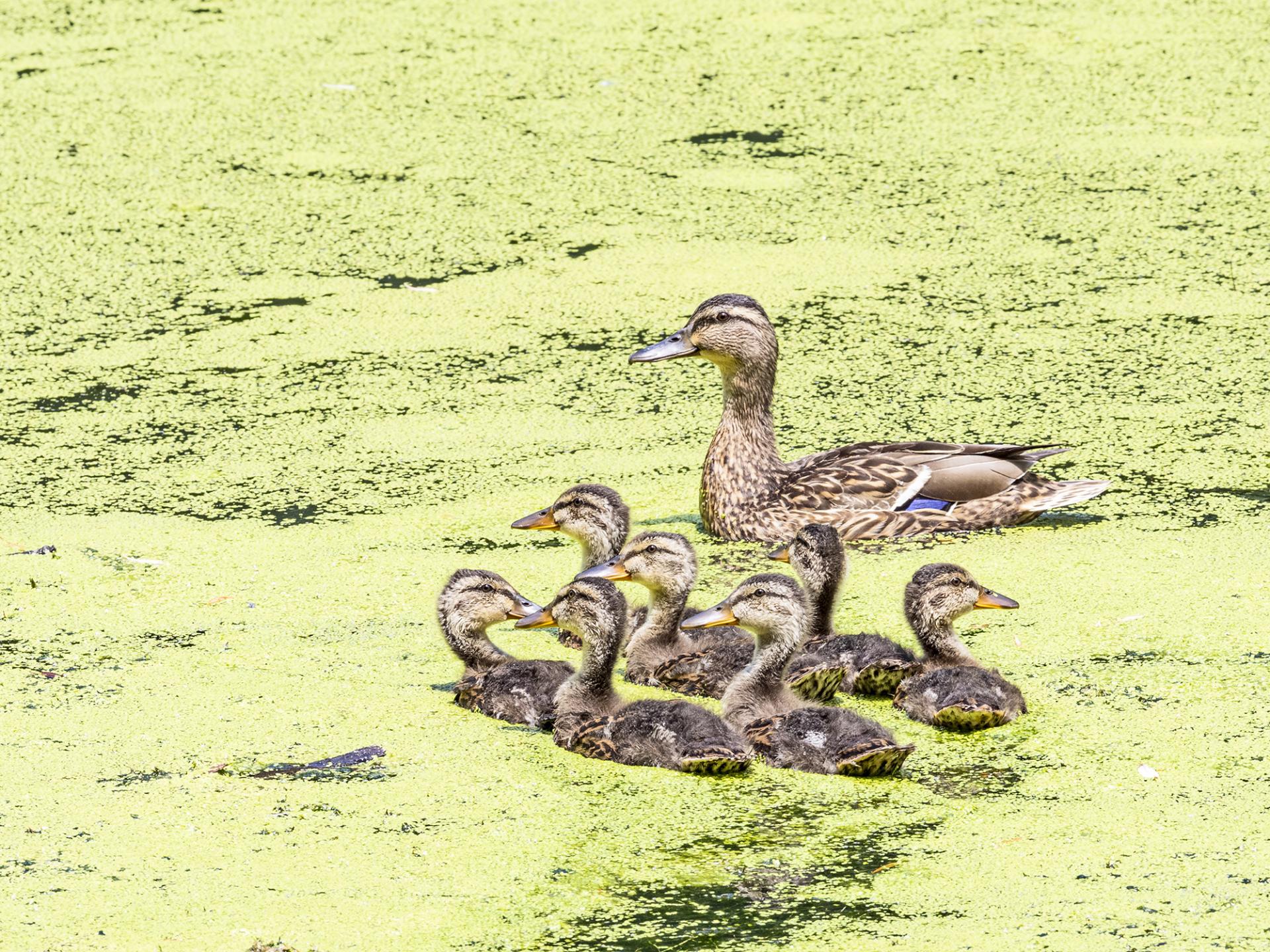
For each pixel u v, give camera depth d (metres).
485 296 19.05
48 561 13.19
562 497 12.95
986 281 19.20
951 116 24.80
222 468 14.97
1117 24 29.53
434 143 24.03
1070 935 8.27
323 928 8.38
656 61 27.56
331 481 14.73
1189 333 17.67
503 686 10.86
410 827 9.40
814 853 9.09
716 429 15.11
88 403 16.36
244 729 10.62
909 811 9.53
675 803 9.66
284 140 24.20
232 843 9.23
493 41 28.92
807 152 23.48
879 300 18.73
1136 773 9.95
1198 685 11.07
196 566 13.14
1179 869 8.87
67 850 9.14
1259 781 9.81
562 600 10.72
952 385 16.64
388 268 19.89
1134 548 13.30
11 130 24.56
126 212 21.64
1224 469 14.66
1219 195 21.61
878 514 13.80
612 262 19.92
